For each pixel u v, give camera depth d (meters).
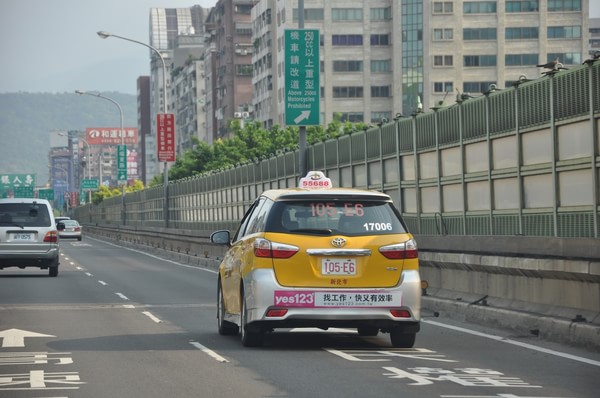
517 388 11.05
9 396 10.70
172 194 71.69
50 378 12.05
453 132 23.36
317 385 11.35
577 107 18.31
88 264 48.00
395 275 14.53
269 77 147.50
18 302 25.14
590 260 14.84
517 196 20.69
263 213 15.01
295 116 32.88
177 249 56.50
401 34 136.12
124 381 11.77
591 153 17.95
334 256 14.40
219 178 53.62
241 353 14.48
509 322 17.45
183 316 21.09
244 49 172.62
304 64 32.78
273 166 40.75
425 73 135.38
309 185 18.59
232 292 16.06
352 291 14.38
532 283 17.17
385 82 137.88
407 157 26.14
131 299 26.06
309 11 137.25
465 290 20.03
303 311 14.31
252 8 162.75
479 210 22.30
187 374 12.34
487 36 135.62
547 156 19.45
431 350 14.74
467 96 22.53
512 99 20.67
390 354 14.27
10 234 35.84
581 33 135.00
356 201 14.76
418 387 11.15
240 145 108.31
